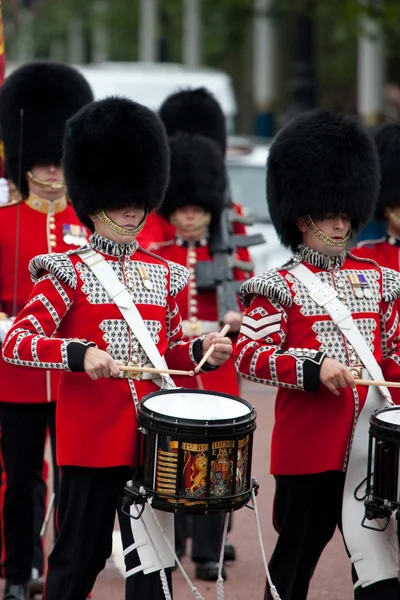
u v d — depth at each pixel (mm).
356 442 10047
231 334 13102
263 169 24453
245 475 9281
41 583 12188
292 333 10141
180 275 10375
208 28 53781
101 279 9883
